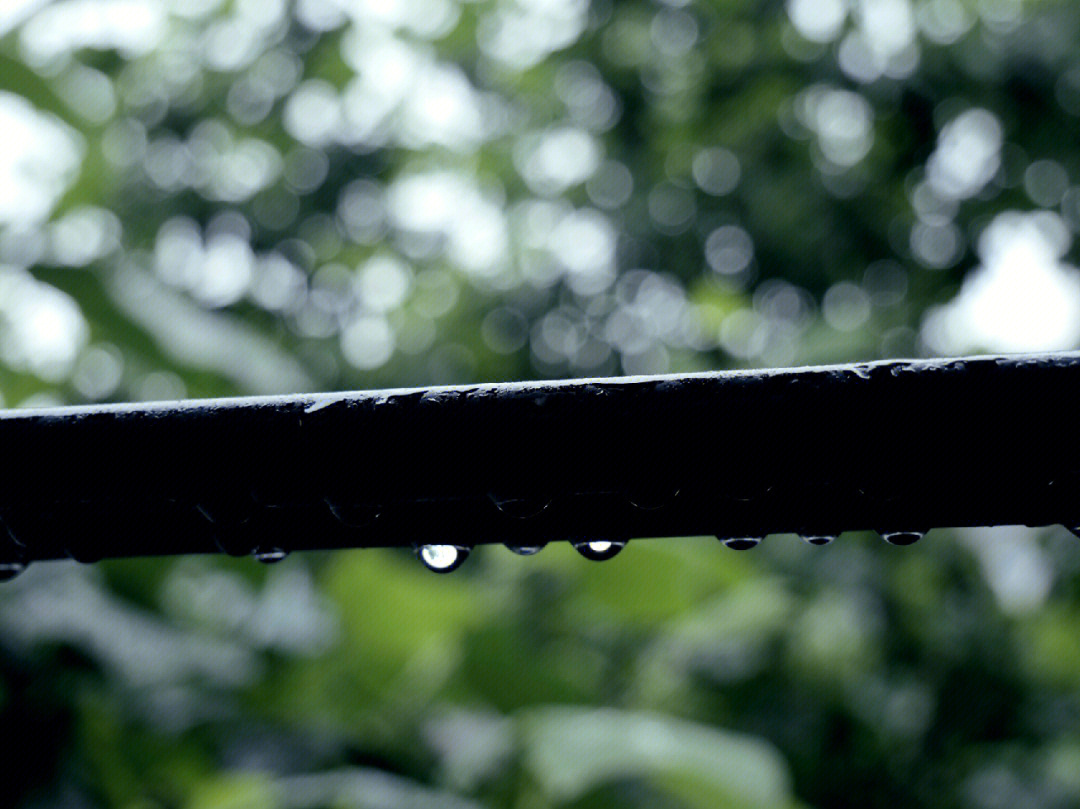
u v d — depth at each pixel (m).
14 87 1.35
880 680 1.61
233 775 0.93
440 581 1.29
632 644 1.45
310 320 2.55
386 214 2.68
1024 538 1.81
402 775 0.98
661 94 2.69
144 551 0.33
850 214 2.68
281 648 1.07
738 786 0.85
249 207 2.52
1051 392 0.32
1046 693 1.78
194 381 1.10
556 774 0.84
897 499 0.32
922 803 1.52
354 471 0.32
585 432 0.32
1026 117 2.41
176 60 2.18
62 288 1.01
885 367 0.32
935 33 2.41
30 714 0.90
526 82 2.78
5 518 0.33
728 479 0.32
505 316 2.96
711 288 2.32
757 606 1.50
